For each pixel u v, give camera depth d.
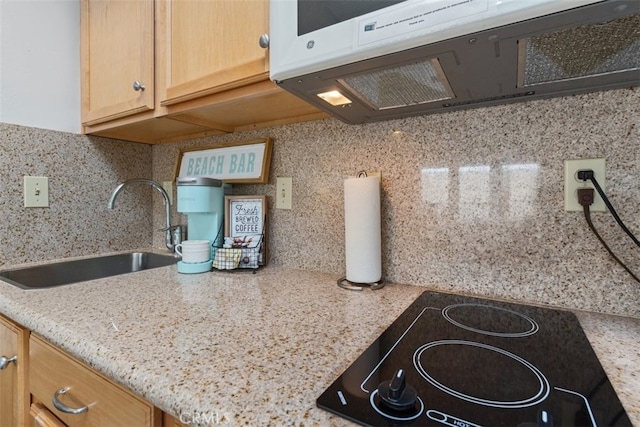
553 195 0.71
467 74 0.60
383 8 0.52
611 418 0.35
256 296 0.78
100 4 1.17
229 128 1.22
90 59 1.22
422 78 0.63
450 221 0.83
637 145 0.64
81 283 0.90
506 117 0.76
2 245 1.09
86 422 0.58
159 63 1.00
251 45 0.80
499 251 0.77
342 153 0.99
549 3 0.41
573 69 0.57
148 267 1.40
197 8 0.90
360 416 0.35
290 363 0.46
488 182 0.78
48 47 1.19
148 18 1.01
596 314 0.67
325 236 1.03
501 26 0.45
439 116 0.84
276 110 1.00
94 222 1.33
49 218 1.20
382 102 0.77
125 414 0.51
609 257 0.66
